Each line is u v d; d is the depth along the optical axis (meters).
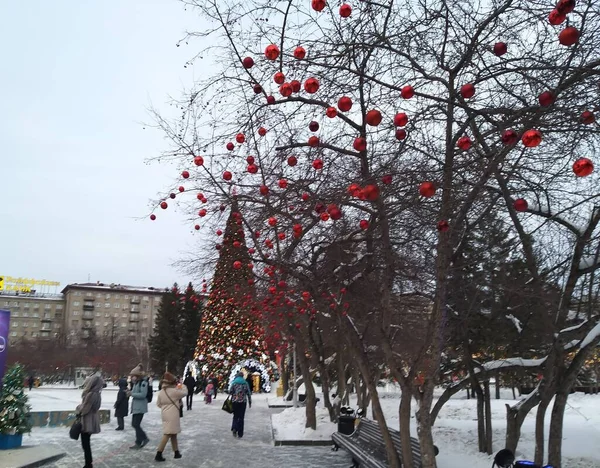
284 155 6.22
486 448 9.51
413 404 20.16
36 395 32.41
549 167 6.45
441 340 5.66
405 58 5.73
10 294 103.19
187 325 50.91
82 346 74.44
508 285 6.84
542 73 5.33
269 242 7.74
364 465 8.22
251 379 29.11
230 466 9.70
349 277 7.34
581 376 12.93
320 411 16.77
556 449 6.77
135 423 11.63
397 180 5.09
